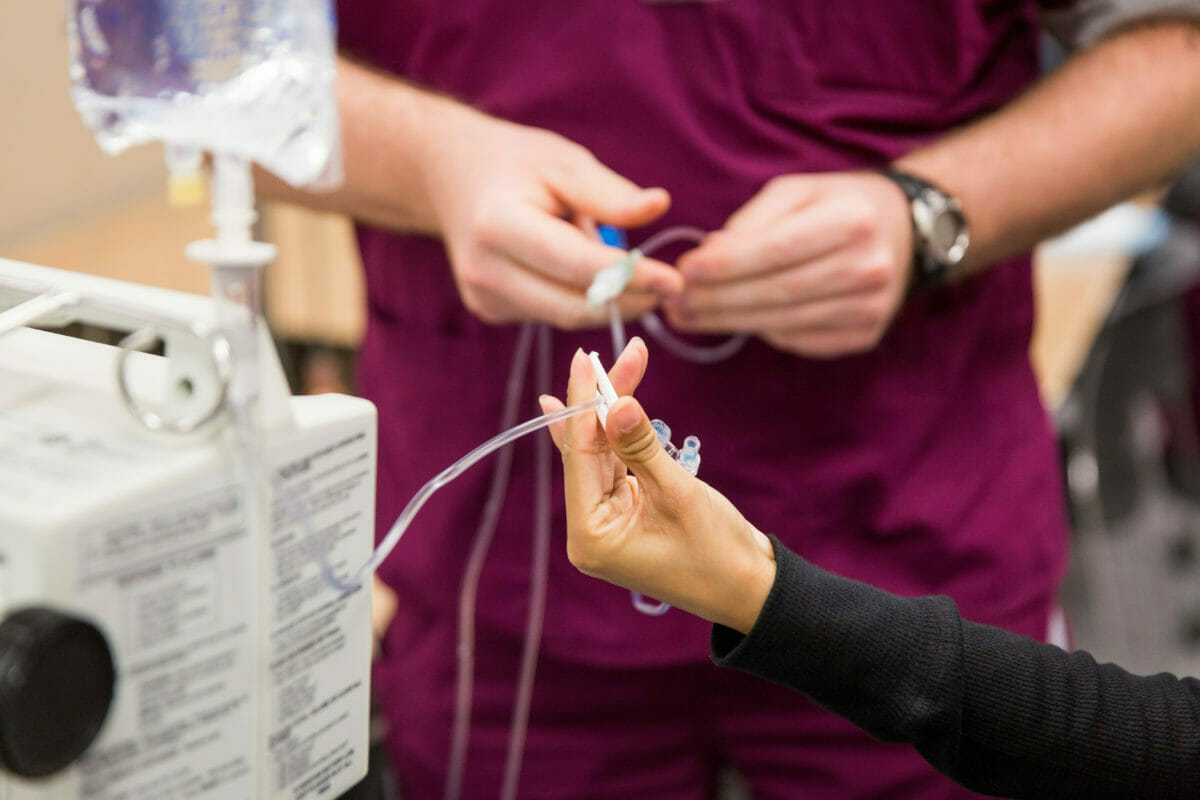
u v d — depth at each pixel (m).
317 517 0.38
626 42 0.73
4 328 0.36
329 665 0.40
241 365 0.34
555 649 0.79
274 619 0.37
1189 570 1.40
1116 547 1.40
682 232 0.73
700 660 0.77
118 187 1.70
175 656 0.34
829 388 0.76
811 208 0.66
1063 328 1.46
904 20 0.75
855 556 0.79
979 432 0.80
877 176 0.71
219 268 0.34
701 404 0.76
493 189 0.66
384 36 0.79
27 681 0.28
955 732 0.42
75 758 0.30
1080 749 0.42
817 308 0.67
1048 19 0.87
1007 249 0.77
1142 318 1.38
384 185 0.74
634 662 0.77
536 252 0.63
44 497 0.30
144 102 0.35
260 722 0.37
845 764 0.80
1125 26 0.82
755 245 0.65
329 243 1.54
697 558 0.39
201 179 0.37
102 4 0.35
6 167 1.50
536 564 0.79
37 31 1.51
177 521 0.33
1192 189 1.39
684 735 0.82
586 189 0.66
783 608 0.39
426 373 0.81
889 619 0.41
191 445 0.34
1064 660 0.44
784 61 0.74
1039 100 0.79
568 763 0.83
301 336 1.49
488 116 0.74
